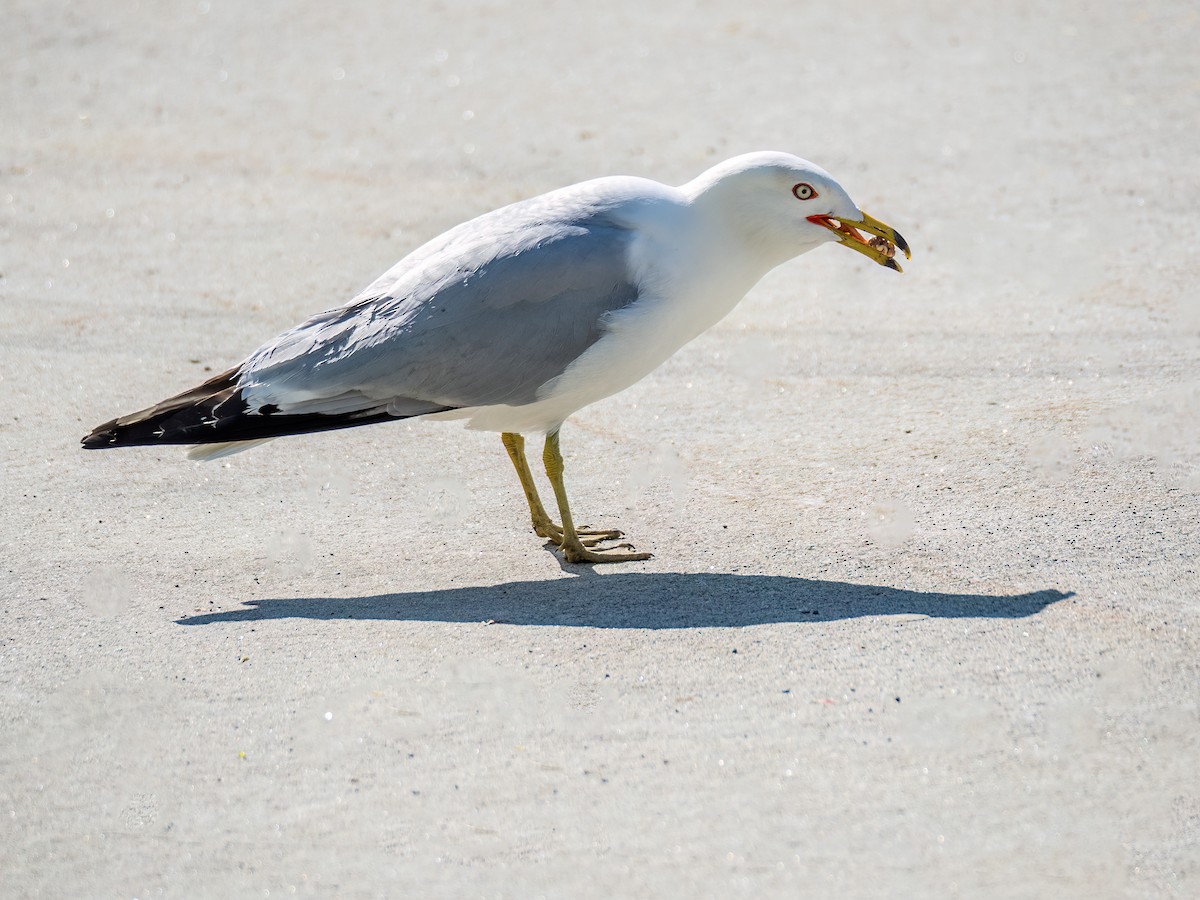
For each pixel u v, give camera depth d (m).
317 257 15.75
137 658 8.84
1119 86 20.30
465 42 22.70
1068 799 7.33
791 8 23.95
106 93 20.83
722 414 12.50
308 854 7.09
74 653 8.91
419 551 10.34
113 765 7.78
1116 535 10.08
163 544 10.38
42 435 11.98
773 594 9.47
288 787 7.58
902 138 18.80
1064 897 6.68
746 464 11.55
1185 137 18.52
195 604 9.54
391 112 20.08
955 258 15.62
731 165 10.06
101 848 7.16
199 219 16.78
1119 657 8.53
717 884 6.82
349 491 11.28
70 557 10.15
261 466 11.66
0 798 7.52
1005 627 8.91
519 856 7.03
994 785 7.45
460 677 8.55
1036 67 21.09
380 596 9.65
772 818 7.25
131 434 9.77
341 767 7.73
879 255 10.06
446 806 7.40
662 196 10.08
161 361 13.34
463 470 11.66
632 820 7.26
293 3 24.47
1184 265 15.08
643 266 9.86
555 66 21.67
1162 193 16.94
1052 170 17.73
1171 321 13.82
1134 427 11.73
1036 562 9.76
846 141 18.72
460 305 9.75
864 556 9.96
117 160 18.55
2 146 18.95
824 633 8.92
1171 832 7.09
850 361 13.45
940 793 7.39
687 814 7.30
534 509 10.61
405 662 8.73
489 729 8.03
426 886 6.85
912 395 12.67
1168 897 6.67
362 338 9.83
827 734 7.89
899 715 8.03
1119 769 7.54
